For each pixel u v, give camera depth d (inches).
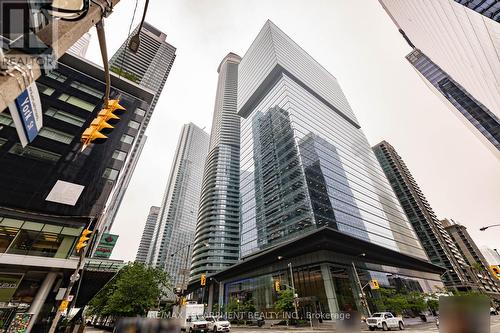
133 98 1369.3
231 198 3821.4
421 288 2124.8
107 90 187.8
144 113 1359.5
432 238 4133.9
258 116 3041.3
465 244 5078.7
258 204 2406.5
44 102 1004.6
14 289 644.7
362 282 1561.3
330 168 2245.3
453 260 3917.3
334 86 3818.9
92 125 190.2
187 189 6501.0
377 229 2206.0
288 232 1855.3
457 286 3575.3
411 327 1010.7
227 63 6067.9
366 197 2429.9
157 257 5216.5
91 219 839.1
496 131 2979.8
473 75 1199.6
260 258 1781.5
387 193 2930.6
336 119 3090.6
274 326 1336.1
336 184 2158.0
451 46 1213.1
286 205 2010.3
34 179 813.9
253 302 1813.5
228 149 4318.4
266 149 2613.2
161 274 1282.0
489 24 690.2
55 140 940.6
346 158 2608.3
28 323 613.0
